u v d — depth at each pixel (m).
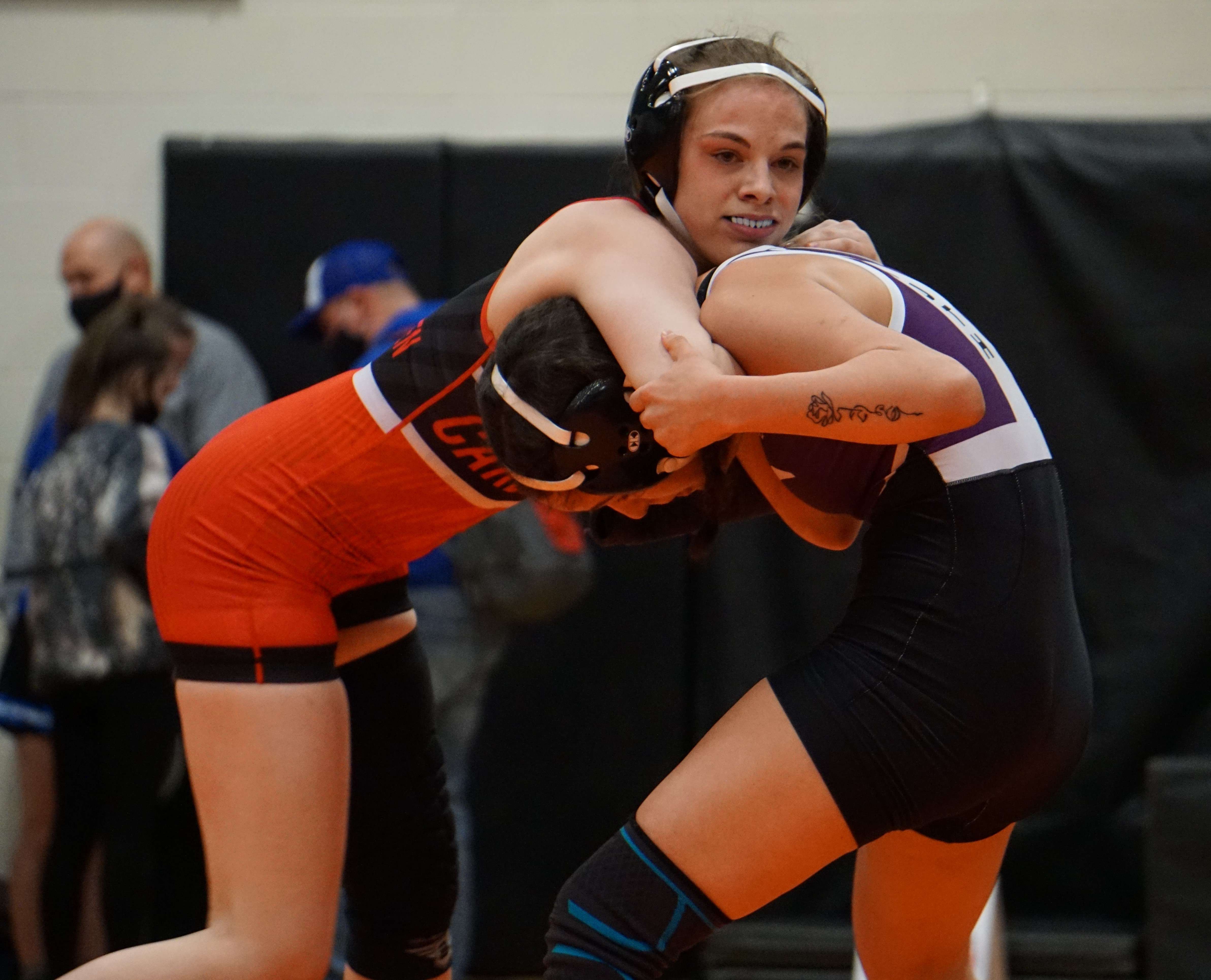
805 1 12.06
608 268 4.66
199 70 12.27
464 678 8.97
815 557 11.07
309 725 5.47
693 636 11.26
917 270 11.10
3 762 11.79
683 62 5.12
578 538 9.05
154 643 9.59
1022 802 4.75
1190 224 11.00
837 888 11.07
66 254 11.12
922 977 5.59
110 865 9.77
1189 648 10.93
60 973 10.02
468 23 12.22
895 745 4.43
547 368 4.50
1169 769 9.74
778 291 4.51
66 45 12.25
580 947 4.54
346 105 12.23
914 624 4.47
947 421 4.21
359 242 11.13
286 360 11.48
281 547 5.54
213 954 5.30
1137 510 11.03
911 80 12.05
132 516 9.50
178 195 11.57
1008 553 4.48
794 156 5.16
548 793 11.23
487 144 11.54
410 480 5.55
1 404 12.25
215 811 5.45
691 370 4.23
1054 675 4.52
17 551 9.73
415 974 6.46
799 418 4.17
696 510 5.54
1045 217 11.04
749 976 10.47
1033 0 11.99
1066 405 11.06
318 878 5.44
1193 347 10.98
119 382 9.80
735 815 4.47
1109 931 10.73
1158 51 11.95
